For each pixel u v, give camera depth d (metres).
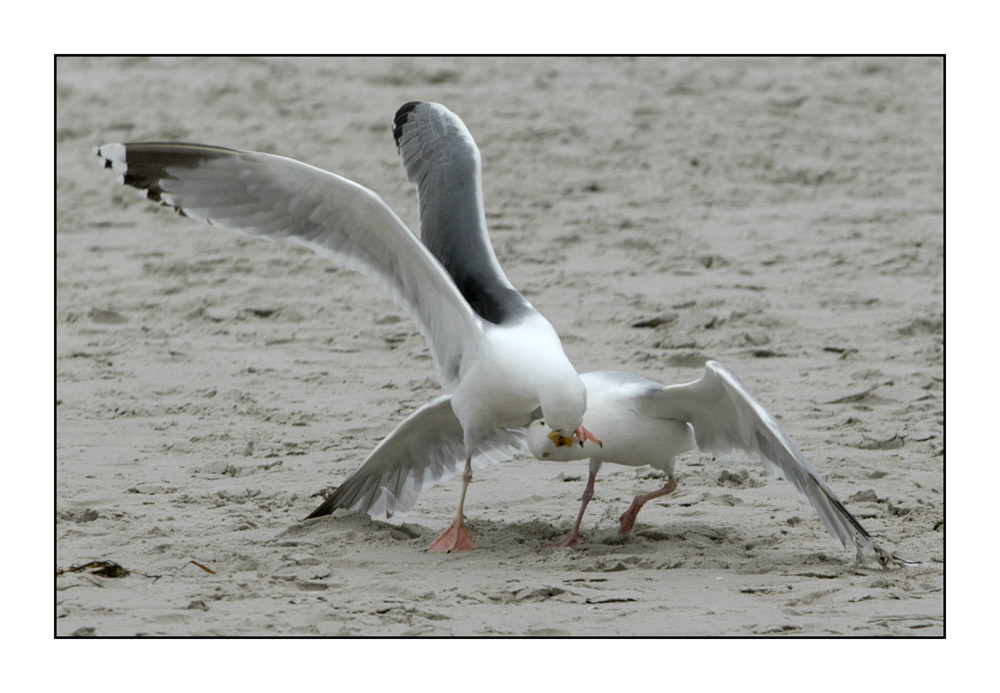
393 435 10.45
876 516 10.66
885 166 25.27
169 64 30.94
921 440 12.80
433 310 10.03
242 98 28.86
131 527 10.17
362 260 10.22
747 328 16.86
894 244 20.78
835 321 17.20
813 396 14.38
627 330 16.91
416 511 11.07
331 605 8.34
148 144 9.98
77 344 16.66
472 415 9.77
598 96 29.11
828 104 29.02
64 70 30.44
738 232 21.44
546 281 19.03
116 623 7.89
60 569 9.00
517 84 29.89
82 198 23.91
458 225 10.75
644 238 20.97
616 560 9.54
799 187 24.12
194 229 22.31
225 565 9.33
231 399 14.42
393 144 26.22
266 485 11.54
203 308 18.19
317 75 30.41
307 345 16.69
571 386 9.38
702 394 9.72
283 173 9.88
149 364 15.83
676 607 8.43
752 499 11.20
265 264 20.38
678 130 27.09
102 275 19.75
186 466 12.18
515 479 11.95
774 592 8.78
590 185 23.86
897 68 31.50
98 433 13.20
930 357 15.85
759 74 31.00
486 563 9.52
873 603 8.59
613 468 12.16
